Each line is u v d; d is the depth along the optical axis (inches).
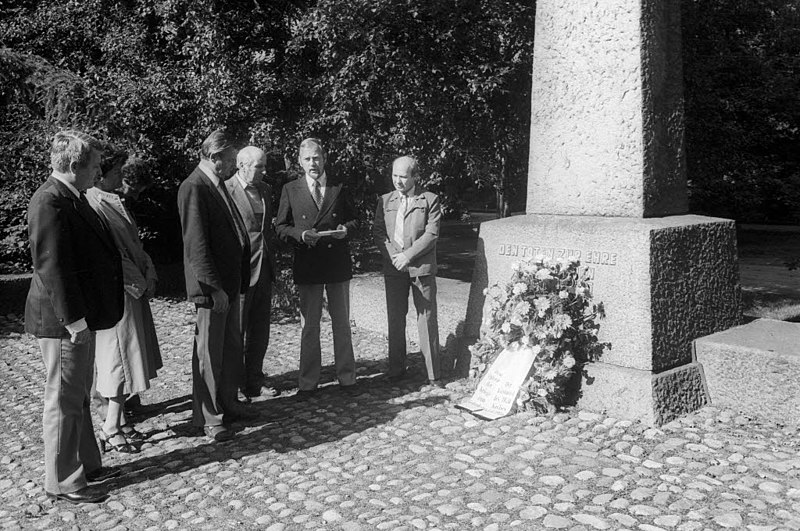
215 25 348.5
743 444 163.8
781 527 125.3
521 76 355.6
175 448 184.5
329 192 220.8
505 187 412.2
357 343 288.5
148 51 391.5
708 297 199.9
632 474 150.1
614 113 198.2
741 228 836.0
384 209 225.5
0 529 145.3
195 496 155.1
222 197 191.0
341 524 136.9
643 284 183.5
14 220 404.5
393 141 346.3
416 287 220.4
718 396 188.7
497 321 207.5
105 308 156.2
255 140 343.0
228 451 180.2
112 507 152.6
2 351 305.1
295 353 283.4
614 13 196.4
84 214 154.1
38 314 151.9
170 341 306.0
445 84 349.7
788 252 681.0
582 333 191.8
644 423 179.0
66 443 155.4
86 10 399.5
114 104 356.5
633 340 184.7
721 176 429.1
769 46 435.2
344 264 221.8
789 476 146.1
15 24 421.7
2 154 386.3
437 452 169.6
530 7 346.6
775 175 437.7
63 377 153.5
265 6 374.6
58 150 152.1
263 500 150.9
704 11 408.8
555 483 147.9
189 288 183.9
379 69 334.6
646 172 195.0
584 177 205.5
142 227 428.1
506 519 133.3
